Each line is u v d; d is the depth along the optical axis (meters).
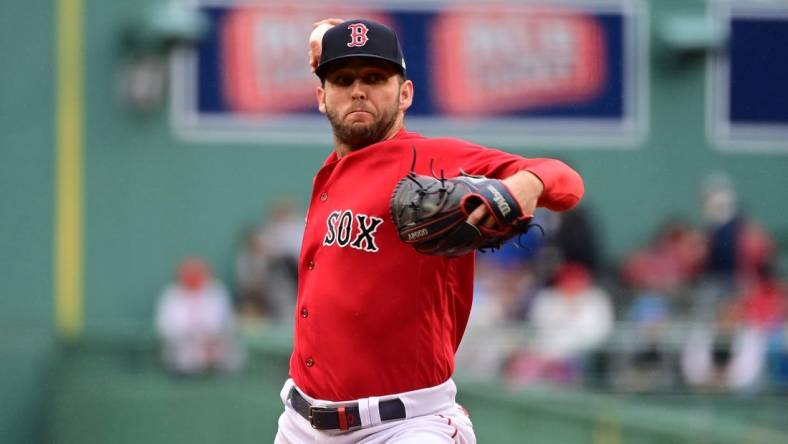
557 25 45.31
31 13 44.47
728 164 45.81
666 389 28.30
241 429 32.59
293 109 45.12
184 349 34.34
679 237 39.81
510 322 33.88
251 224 45.06
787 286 35.62
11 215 44.41
